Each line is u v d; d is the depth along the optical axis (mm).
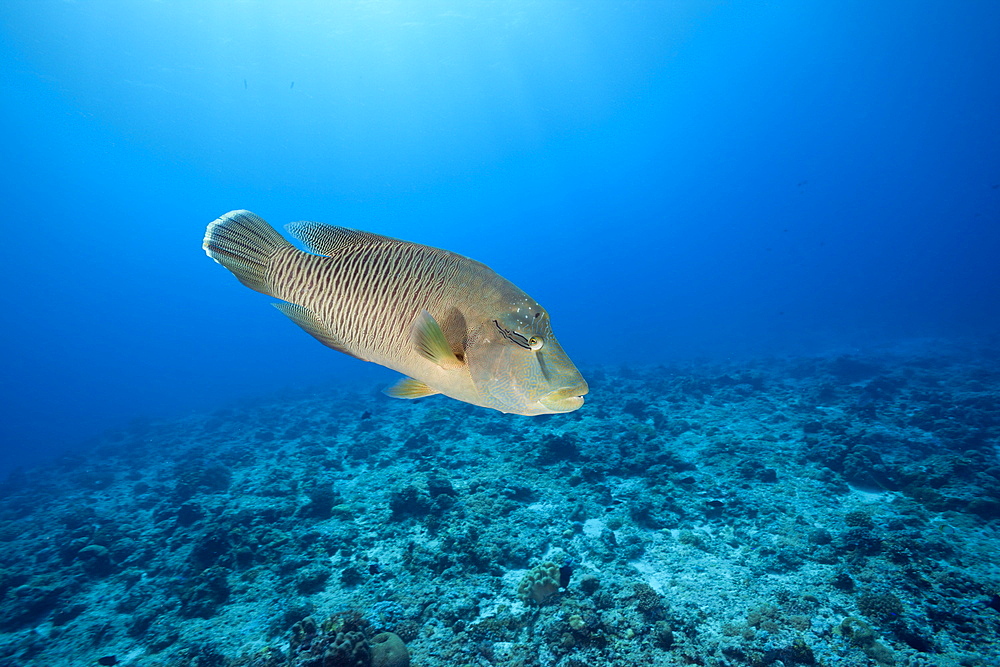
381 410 26000
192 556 10555
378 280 1801
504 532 10164
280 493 14344
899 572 7941
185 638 8086
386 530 10836
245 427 27688
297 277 1921
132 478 20594
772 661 6422
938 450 13492
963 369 24500
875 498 10836
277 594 8984
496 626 7402
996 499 9875
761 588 7949
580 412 20453
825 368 27625
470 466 14320
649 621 7250
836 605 7379
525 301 1711
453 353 1708
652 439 16172
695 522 10320
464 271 1780
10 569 11523
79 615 9367
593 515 10820
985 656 6219
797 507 10617
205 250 1959
